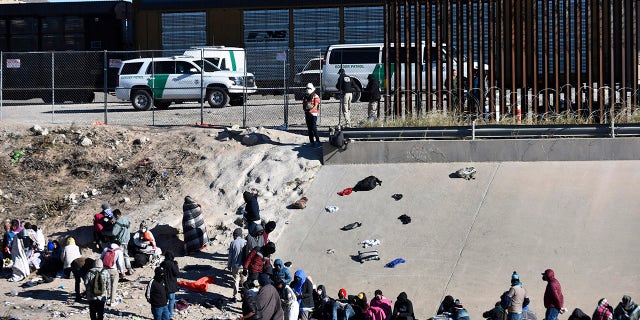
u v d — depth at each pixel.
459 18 25.73
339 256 21.41
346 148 24.86
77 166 26.48
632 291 19.19
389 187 23.72
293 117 31.22
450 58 25.95
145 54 38.44
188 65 33.88
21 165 26.66
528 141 24.14
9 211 24.77
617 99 25.28
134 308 18.92
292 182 24.30
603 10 25.05
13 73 38.84
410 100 26.14
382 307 17.70
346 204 23.25
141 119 31.52
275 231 22.47
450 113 25.66
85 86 38.50
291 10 37.00
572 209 22.03
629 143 23.78
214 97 33.72
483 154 24.33
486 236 21.45
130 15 38.69
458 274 20.31
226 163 25.61
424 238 21.67
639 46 26.03
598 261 20.25
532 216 21.94
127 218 23.05
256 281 19.28
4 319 18.02
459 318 16.89
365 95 28.08
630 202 22.00
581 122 24.89
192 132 27.55
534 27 25.55
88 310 18.94
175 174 25.55
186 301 19.50
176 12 38.19
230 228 22.98
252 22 37.44
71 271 20.72
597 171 23.44
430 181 23.77
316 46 36.88
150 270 21.47
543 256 20.59
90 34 38.66
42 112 34.28
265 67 36.31
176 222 23.05
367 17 36.41
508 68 26.05
